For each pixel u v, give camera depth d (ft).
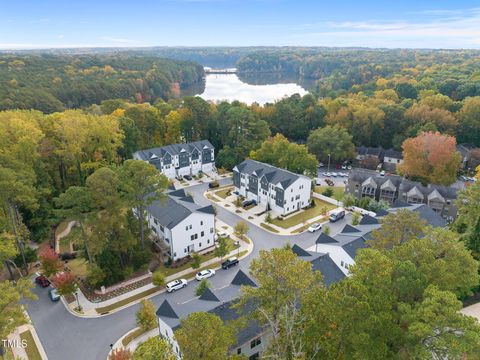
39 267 171.83
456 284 100.32
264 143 285.23
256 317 94.89
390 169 324.39
